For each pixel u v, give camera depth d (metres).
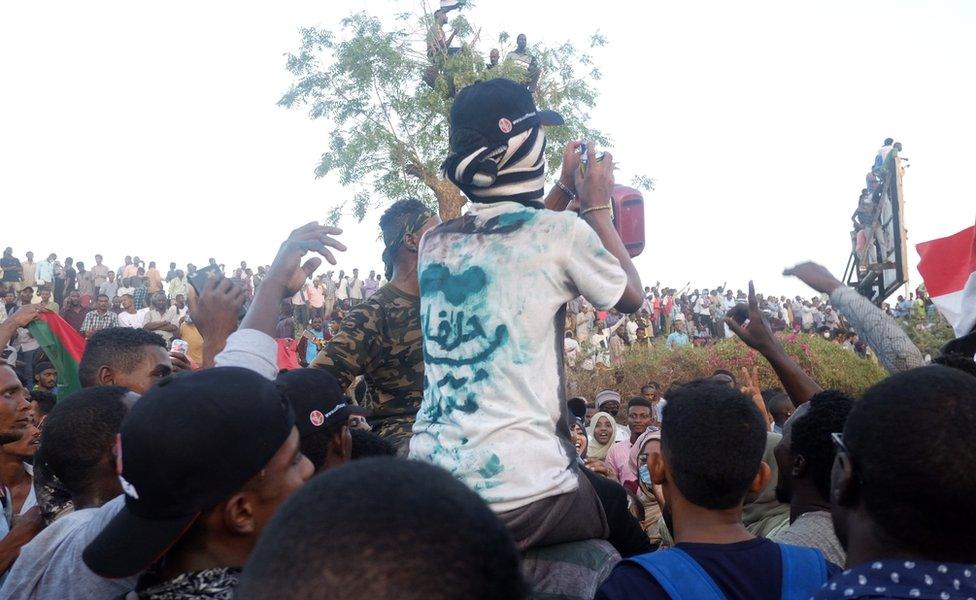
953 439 1.63
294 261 2.76
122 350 3.20
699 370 16.47
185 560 1.64
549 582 2.41
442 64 20.30
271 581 0.89
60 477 2.58
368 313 3.41
